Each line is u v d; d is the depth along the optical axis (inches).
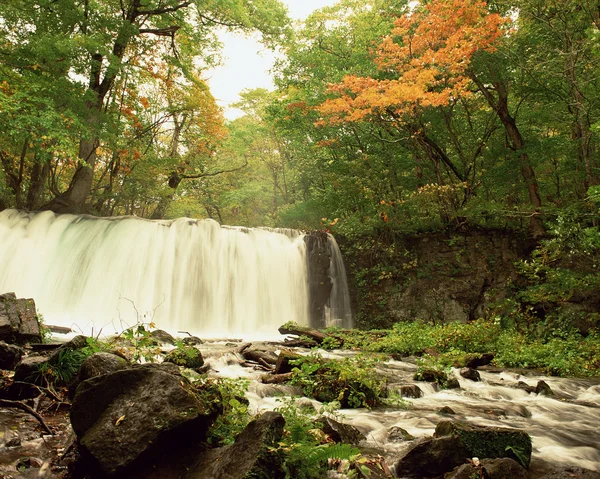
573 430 247.9
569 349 565.9
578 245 650.8
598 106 761.6
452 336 585.3
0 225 795.4
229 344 510.0
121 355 248.4
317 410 239.9
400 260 867.4
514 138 887.1
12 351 251.3
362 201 943.0
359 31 966.4
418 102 796.6
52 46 749.9
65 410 206.4
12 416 193.0
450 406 284.5
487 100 933.2
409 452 169.9
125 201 1256.8
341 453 143.3
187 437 148.0
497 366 505.4
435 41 765.9
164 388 149.3
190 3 984.3
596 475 160.2
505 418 265.0
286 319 851.4
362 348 563.2
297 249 893.8
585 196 836.6
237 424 172.2
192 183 1544.0
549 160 948.6
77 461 141.9
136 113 1104.8
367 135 996.6
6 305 342.6
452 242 840.3
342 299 892.0
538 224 839.7
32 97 682.8
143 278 783.1
